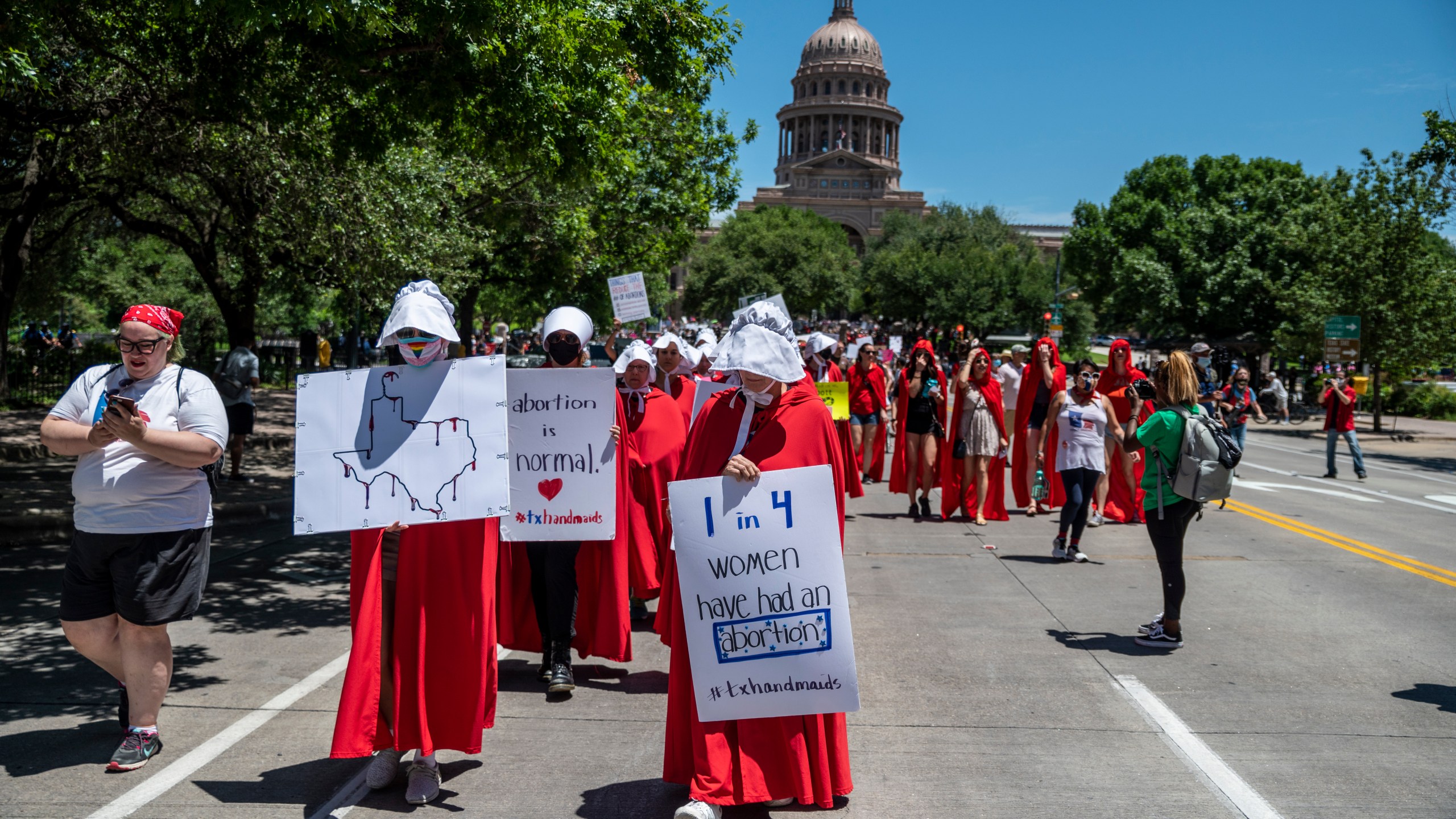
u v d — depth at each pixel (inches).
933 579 326.3
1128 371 446.9
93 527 167.6
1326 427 685.9
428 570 158.6
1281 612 285.6
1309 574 339.0
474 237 823.7
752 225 3248.0
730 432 153.1
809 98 6151.6
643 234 1094.4
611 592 221.6
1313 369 1489.9
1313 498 558.3
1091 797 159.6
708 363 331.9
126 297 1414.9
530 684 221.3
